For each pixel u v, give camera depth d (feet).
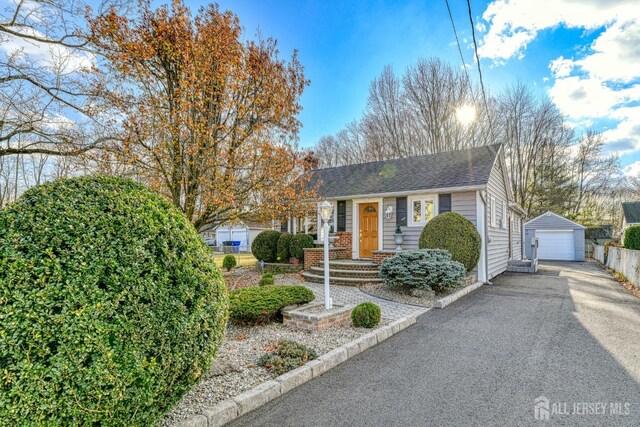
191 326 7.64
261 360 12.17
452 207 34.83
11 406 5.37
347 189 42.80
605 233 87.45
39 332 5.62
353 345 14.15
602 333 17.07
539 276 41.04
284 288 19.63
